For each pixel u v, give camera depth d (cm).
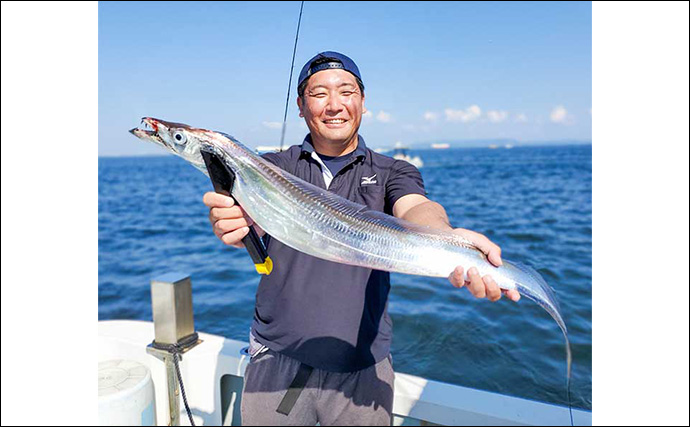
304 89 212
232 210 158
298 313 199
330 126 210
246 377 206
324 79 205
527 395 356
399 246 162
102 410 203
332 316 198
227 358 251
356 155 219
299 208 164
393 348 444
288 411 195
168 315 248
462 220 1159
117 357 256
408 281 614
